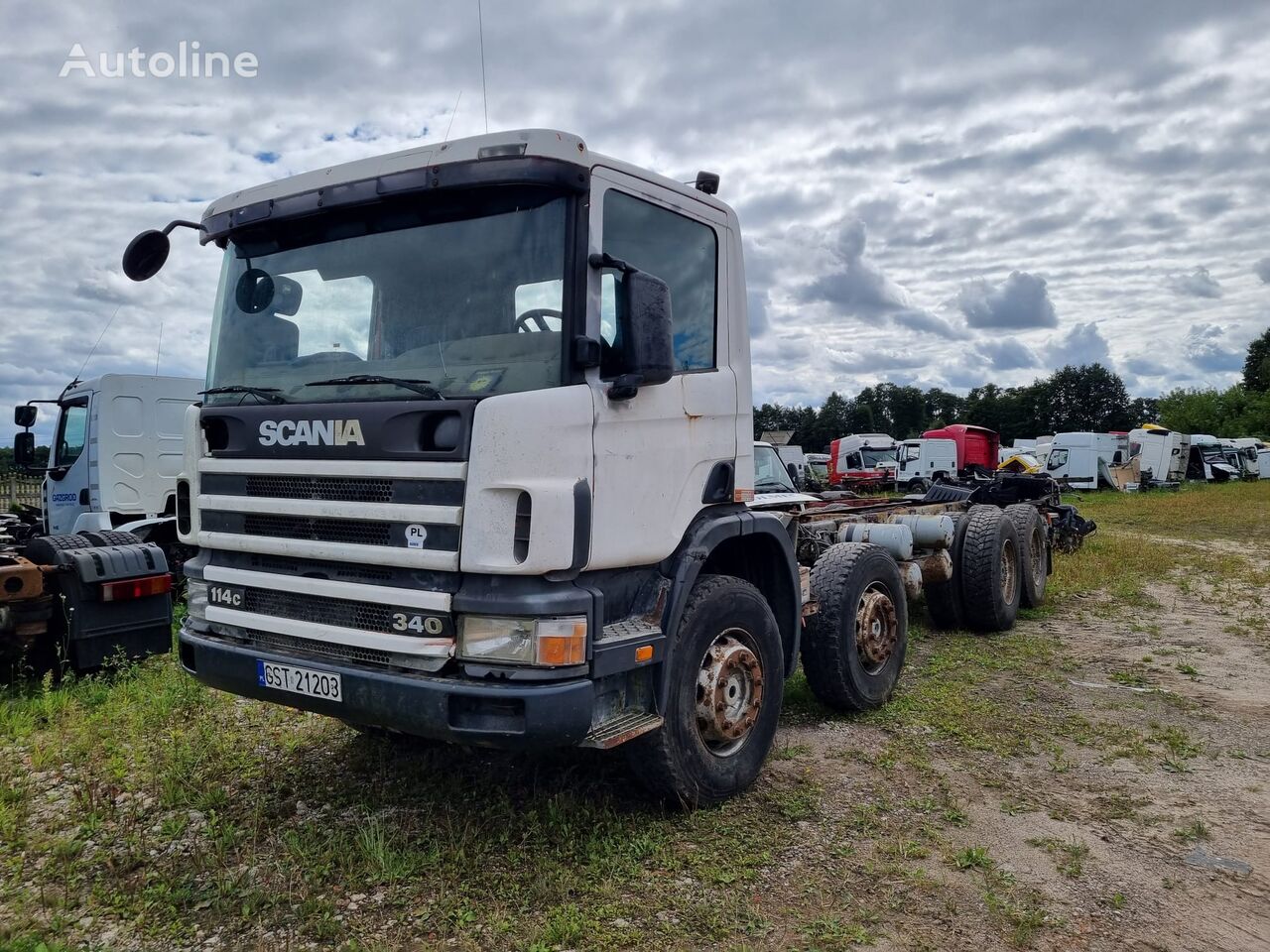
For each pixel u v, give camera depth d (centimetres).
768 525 466
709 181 458
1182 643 798
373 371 380
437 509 338
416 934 323
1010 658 737
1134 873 373
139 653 663
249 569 400
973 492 1214
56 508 1119
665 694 389
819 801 439
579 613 342
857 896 351
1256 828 416
